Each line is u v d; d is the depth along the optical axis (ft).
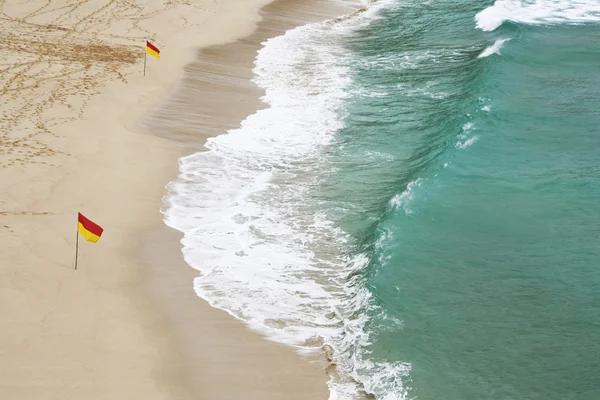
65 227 77.20
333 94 120.57
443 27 160.56
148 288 69.87
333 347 63.93
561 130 103.86
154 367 59.57
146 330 63.82
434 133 104.58
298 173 94.38
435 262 74.79
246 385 58.75
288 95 119.75
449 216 82.48
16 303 64.90
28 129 97.76
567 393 58.49
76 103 107.34
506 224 81.15
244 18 159.02
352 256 77.30
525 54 136.46
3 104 104.58
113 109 106.93
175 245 77.41
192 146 99.66
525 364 61.57
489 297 69.77
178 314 66.64
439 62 136.05
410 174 92.63
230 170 94.32
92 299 66.90
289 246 78.79
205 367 60.29
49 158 90.79
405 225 80.43
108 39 136.26
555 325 66.03
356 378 60.34
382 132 105.91
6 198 81.10
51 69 118.93
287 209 85.92
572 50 139.64
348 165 96.43
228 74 127.03
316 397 58.03
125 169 90.94
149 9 155.12
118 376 58.03
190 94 116.47
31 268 69.87
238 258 76.13
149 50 122.62
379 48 146.20
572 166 93.35
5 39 130.11
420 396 58.18
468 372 60.75
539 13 168.55
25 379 56.65
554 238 78.64
